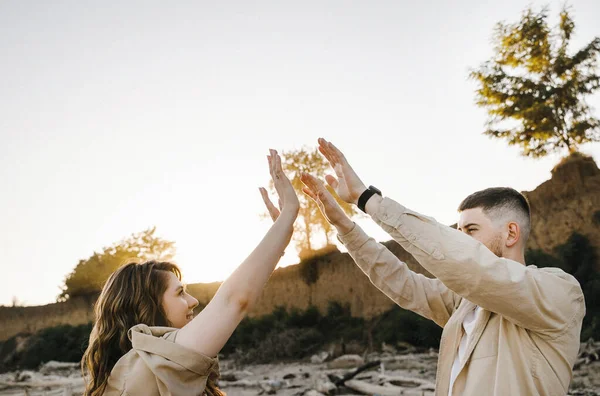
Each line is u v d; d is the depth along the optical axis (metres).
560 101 20.84
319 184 2.43
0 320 34.69
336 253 26.81
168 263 1.91
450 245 1.88
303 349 21.75
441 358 2.20
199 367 1.47
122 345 1.68
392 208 1.98
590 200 20.75
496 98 21.38
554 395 1.92
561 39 20.83
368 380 12.87
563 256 19.47
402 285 2.52
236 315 1.53
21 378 20.70
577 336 2.00
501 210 2.16
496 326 2.01
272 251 1.62
